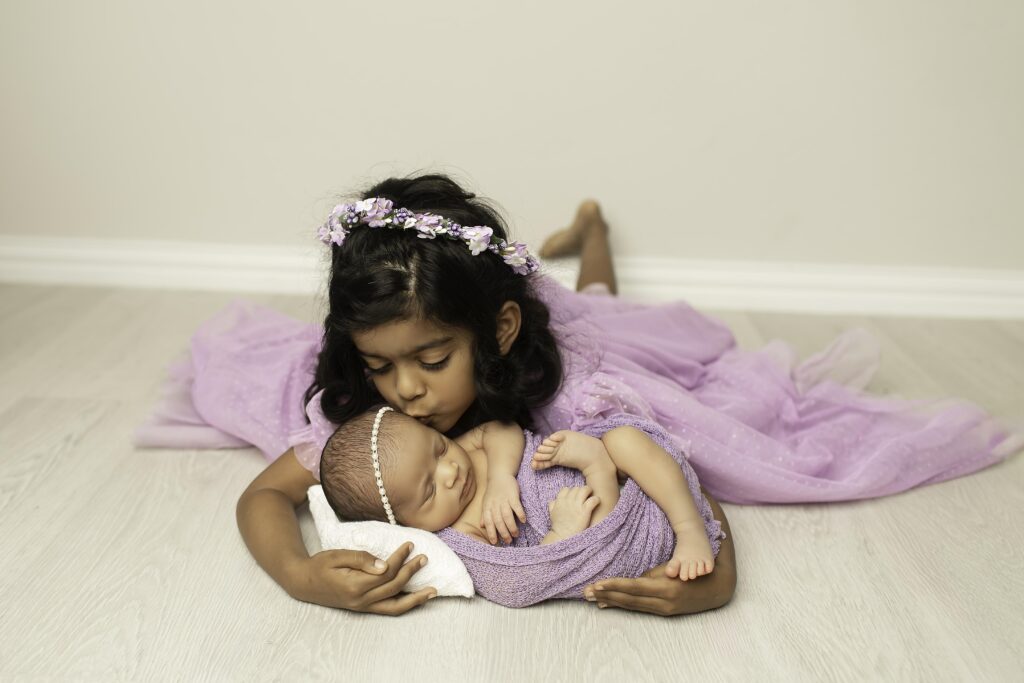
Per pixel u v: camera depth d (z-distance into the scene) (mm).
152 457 1725
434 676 1178
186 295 2637
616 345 1822
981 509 1582
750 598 1339
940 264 2629
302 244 2648
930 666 1200
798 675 1183
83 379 2051
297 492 1521
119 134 2570
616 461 1363
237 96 2516
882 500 1616
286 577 1311
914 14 2369
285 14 2430
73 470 1663
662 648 1230
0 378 2039
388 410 1386
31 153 2598
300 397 1762
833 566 1419
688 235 2625
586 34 2420
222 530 1494
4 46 2484
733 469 1553
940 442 1681
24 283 2672
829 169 2537
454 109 2504
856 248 2621
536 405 1509
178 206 2641
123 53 2486
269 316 2160
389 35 2439
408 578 1266
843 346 2041
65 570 1375
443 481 1330
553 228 2619
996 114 2457
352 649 1224
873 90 2449
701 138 2516
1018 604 1328
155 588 1340
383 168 2572
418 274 1322
